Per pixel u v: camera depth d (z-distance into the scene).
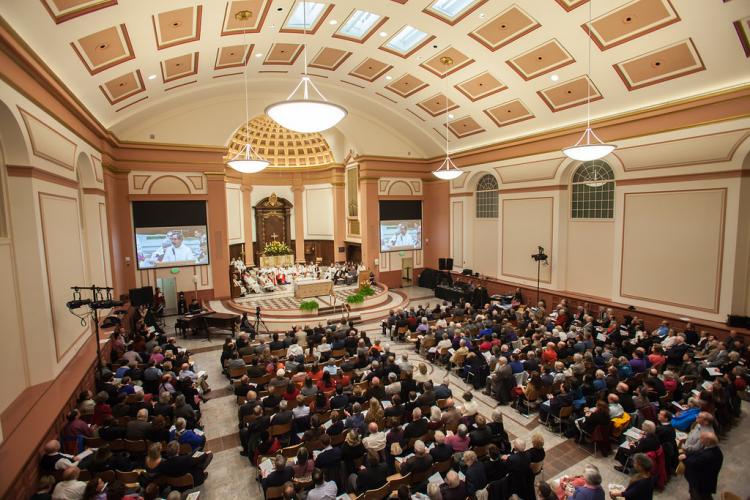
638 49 9.80
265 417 6.39
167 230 15.83
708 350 9.04
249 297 17.75
